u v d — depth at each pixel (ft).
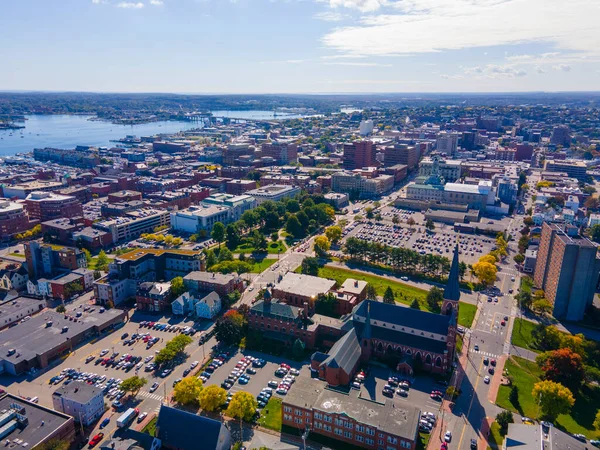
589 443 501.15
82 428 529.86
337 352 617.21
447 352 641.40
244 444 514.68
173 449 498.28
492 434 529.86
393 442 493.77
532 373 654.12
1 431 483.92
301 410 535.60
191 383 576.20
